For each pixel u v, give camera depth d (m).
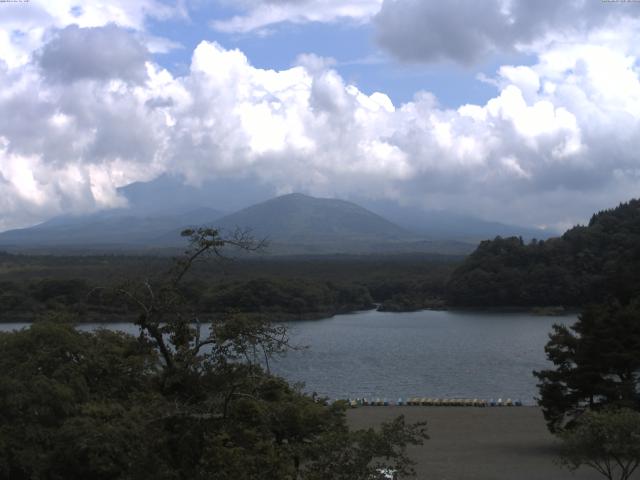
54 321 35.50
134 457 20.16
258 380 22.31
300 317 178.12
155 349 26.23
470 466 43.34
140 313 22.84
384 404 69.00
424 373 93.56
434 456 46.03
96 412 24.94
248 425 21.02
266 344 22.28
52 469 25.11
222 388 21.53
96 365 31.08
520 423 57.78
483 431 54.53
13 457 25.38
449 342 131.00
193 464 20.36
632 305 50.81
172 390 22.48
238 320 21.88
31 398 27.09
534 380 87.31
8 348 31.42
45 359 30.45
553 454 46.31
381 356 110.44
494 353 114.38
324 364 101.44
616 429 31.34
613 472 40.47
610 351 46.84
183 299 23.05
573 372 47.97
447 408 66.00
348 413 62.41
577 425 37.09
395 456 20.97
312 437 24.41
